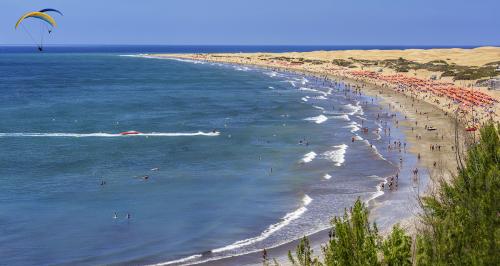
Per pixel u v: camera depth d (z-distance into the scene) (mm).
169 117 96625
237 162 63625
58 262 35594
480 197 16828
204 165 62156
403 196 49031
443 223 15750
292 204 47844
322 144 74000
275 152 68938
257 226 42531
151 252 37438
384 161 63812
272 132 82750
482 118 87000
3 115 96312
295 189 52469
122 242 39188
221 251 37625
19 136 77938
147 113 101500
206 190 52250
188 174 58094
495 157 18875
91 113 100500
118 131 82688
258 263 35469
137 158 65250
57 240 39312
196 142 75000
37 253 36938
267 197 49969
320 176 57156
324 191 51688
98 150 69500
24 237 39719
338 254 15055
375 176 57000
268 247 38250
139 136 79000
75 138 77250
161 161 63844
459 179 18844
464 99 106625
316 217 44250
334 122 92375
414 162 63188
